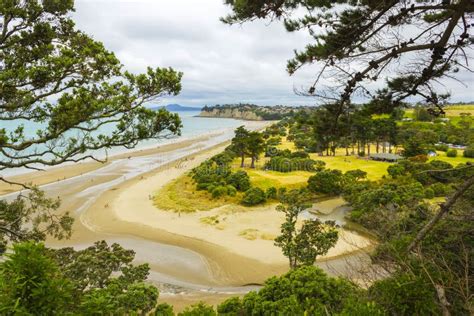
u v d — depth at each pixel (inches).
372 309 227.5
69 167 3607.3
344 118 323.3
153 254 1551.4
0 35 435.8
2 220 569.0
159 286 1269.7
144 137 503.8
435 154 3425.2
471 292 265.9
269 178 2856.8
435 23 301.9
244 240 1686.8
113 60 488.7
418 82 287.1
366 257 454.6
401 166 2709.2
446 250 315.9
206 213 2112.5
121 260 1055.0
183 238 1717.5
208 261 1481.3
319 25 313.4
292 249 1200.2
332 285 658.8
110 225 1894.7
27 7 452.4
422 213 404.8
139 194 2532.0
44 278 166.2
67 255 951.6
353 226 1820.9
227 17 321.7
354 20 294.8
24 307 154.7
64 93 455.2
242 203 2319.1
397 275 285.3
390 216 414.9
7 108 436.5
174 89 517.0
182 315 262.7
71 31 506.9
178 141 6343.5
